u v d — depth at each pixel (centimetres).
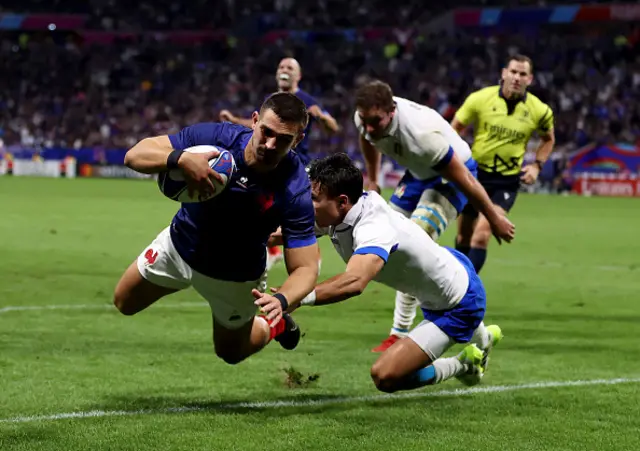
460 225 2200
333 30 10706
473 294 1257
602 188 8012
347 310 2105
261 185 1047
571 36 9975
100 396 1266
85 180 8550
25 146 9806
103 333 1747
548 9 10056
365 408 1238
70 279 2472
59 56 11019
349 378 1422
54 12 11669
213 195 992
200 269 1140
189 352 1593
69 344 1633
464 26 10394
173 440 1055
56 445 1023
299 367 1491
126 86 10525
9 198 5819
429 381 1272
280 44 10831
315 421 1162
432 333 1238
